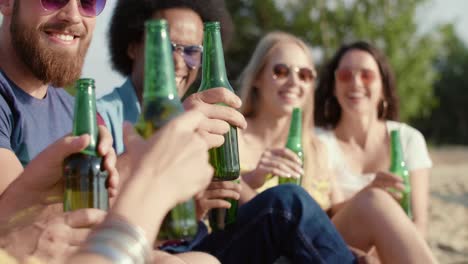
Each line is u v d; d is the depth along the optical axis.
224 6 3.99
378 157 4.53
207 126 1.87
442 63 32.50
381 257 3.13
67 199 1.77
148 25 1.58
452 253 6.40
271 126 4.21
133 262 1.34
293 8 21.23
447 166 18.39
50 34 2.46
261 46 4.26
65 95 2.75
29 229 1.69
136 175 1.40
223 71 2.28
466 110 31.78
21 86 2.52
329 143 4.45
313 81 4.23
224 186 2.45
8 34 2.53
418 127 32.06
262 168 3.41
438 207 9.76
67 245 1.66
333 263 2.71
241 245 2.76
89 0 2.49
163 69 1.57
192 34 3.44
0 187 2.22
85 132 1.77
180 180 1.40
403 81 20.48
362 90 4.54
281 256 2.81
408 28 20.34
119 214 1.36
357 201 3.22
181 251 2.78
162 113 1.55
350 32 20.52
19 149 2.47
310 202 2.78
